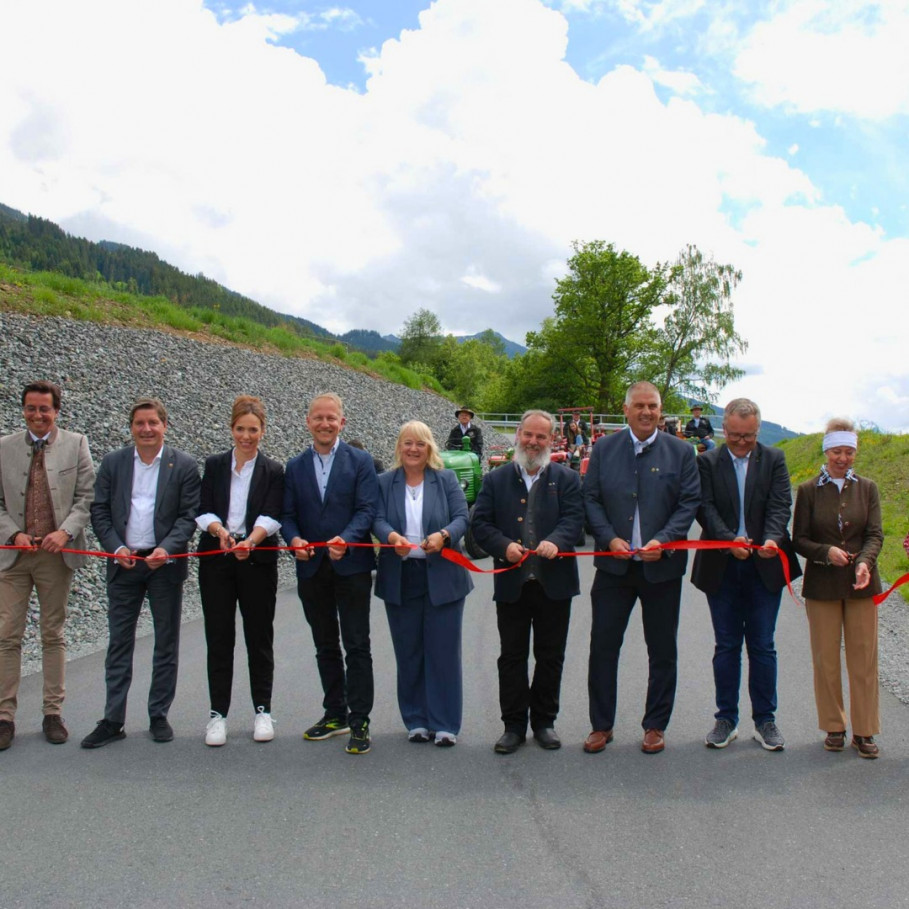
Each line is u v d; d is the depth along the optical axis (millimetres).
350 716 4828
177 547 4945
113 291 24469
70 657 6766
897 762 4605
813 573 4879
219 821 3840
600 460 5133
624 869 3400
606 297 55375
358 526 4938
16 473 5012
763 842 3643
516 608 4922
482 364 83938
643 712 5516
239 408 5094
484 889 3244
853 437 4895
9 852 3531
